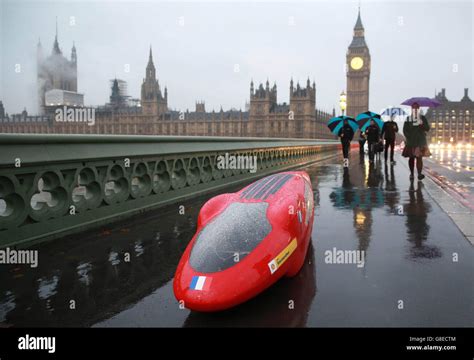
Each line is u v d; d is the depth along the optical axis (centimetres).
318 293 339
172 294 347
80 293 348
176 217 648
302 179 486
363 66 19525
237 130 13888
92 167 565
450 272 384
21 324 295
